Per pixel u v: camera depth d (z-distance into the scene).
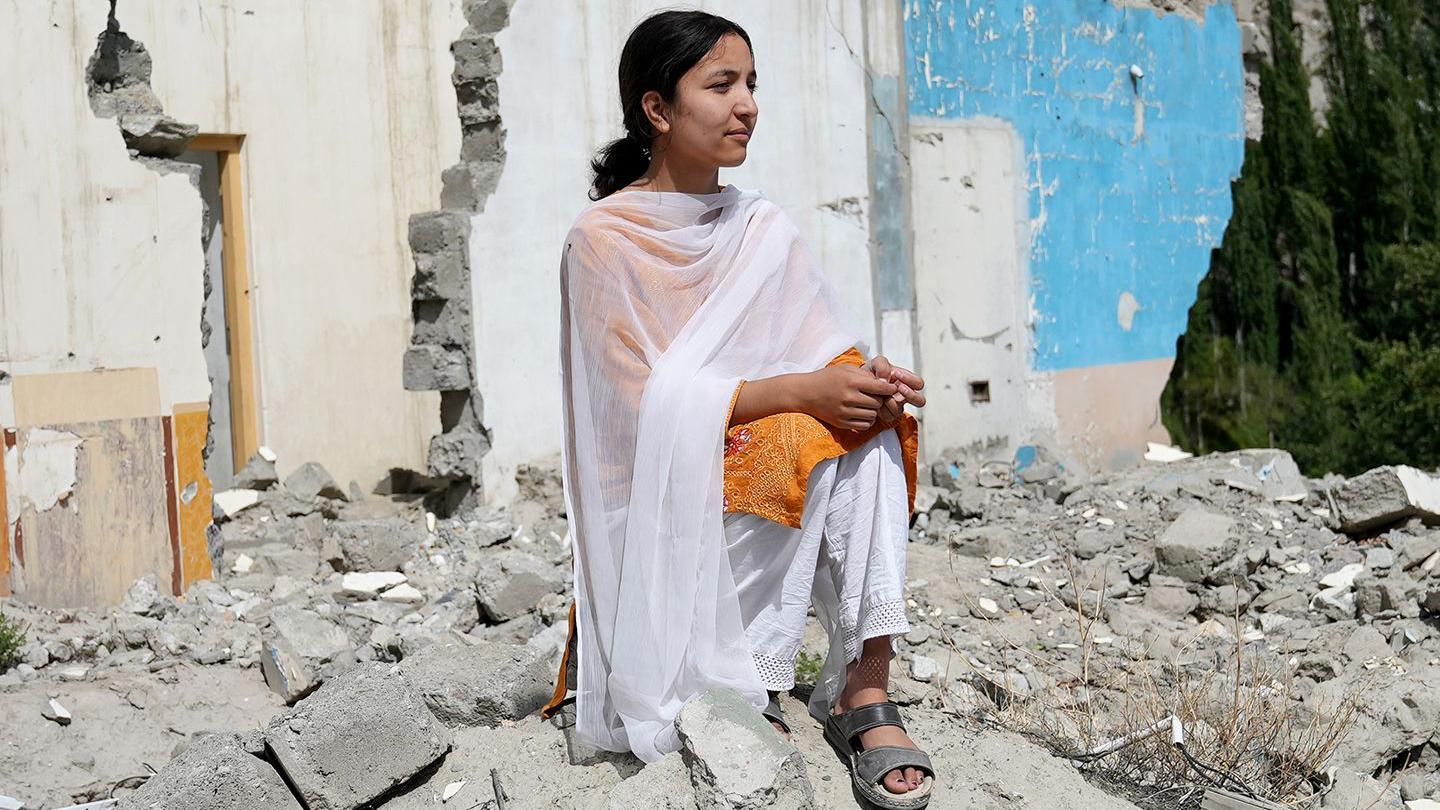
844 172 9.28
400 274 9.31
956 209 10.36
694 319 3.32
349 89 9.05
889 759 3.11
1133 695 4.71
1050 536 7.11
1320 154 22.75
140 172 6.04
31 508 5.63
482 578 5.65
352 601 5.89
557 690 3.55
